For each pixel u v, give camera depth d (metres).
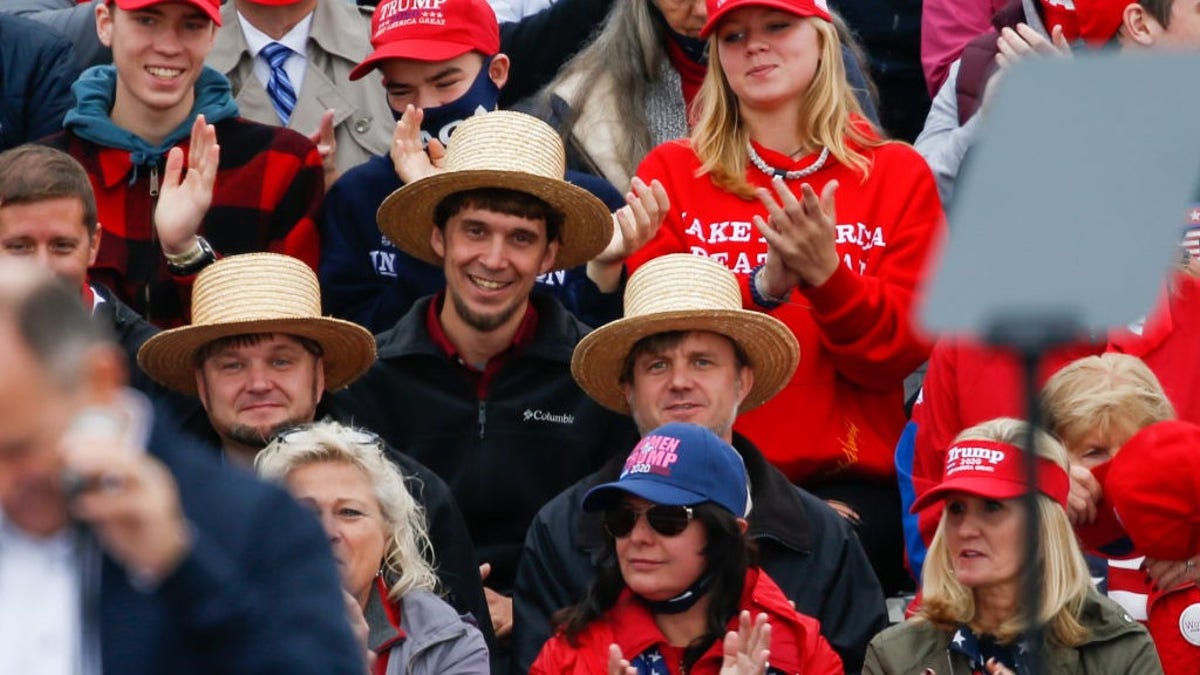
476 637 20.05
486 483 23.97
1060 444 20.70
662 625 19.77
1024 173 6.75
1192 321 23.73
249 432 22.41
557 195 24.23
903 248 25.16
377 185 26.95
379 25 28.14
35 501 9.73
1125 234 6.67
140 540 9.55
